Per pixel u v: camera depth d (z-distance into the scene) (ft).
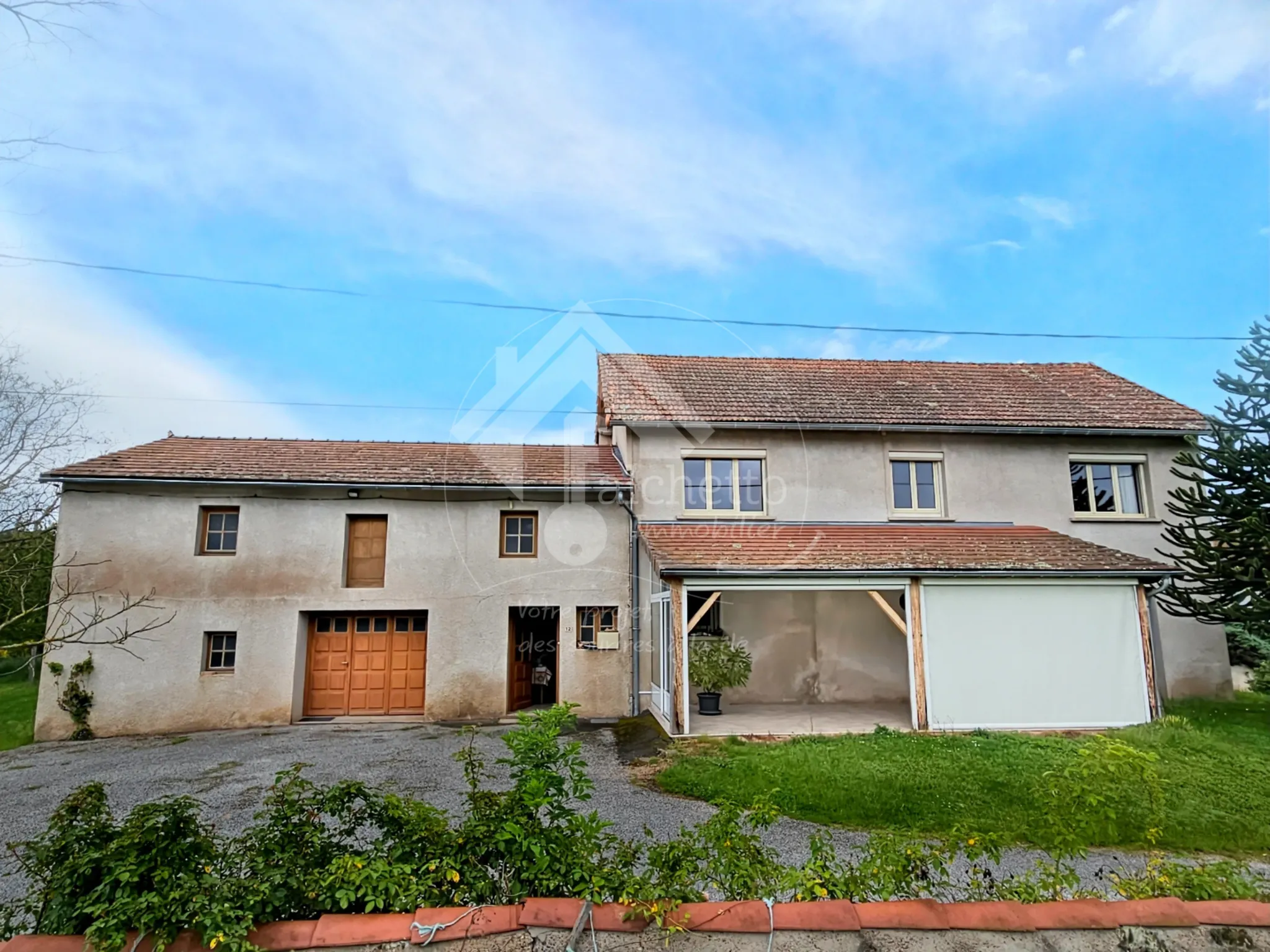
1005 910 9.84
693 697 43.21
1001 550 39.83
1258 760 28.55
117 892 8.86
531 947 9.16
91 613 41.29
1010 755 29.66
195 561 43.04
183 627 42.32
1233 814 22.88
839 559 37.14
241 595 43.04
